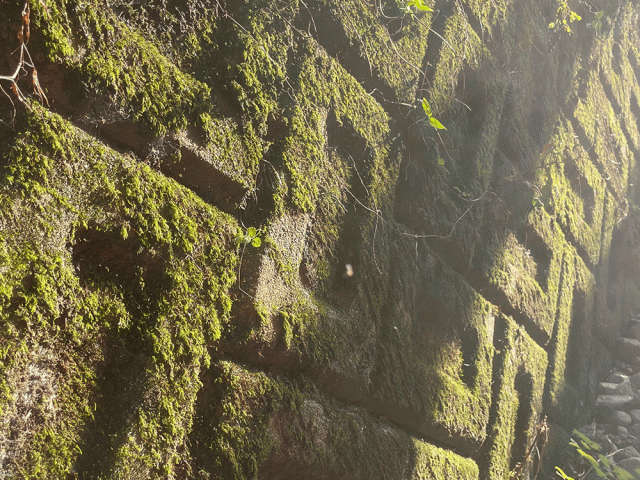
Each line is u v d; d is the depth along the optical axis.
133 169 1.50
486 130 3.14
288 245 1.90
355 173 2.26
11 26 1.31
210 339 1.64
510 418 3.25
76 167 1.39
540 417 3.64
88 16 1.44
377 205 2.32
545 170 3.83
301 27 2.09
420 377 2.47
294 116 1.95
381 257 2.31
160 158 1.59
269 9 1.96
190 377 1.59
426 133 2.64
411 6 2.58
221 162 1.72
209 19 1.77
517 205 3.44
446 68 2.76
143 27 1.60
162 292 1.54
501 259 3.24
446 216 2.77
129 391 1.46
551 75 3.96
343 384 2.09
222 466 1.65
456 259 2.90
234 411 1.69
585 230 4.51
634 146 5.78
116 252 1.46
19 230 1.27
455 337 2.82
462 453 2.84
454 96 2.86
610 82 5.12
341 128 2.19
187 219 1.61
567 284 4.10
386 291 2.34
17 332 1.25
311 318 1.96
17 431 1.25
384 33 2.43
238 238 1.71
